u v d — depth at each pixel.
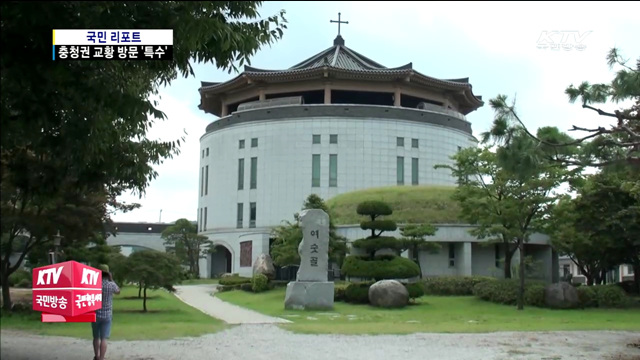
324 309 26.28
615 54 11.91
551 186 26.25
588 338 15.62
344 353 12.69
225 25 8.23
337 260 35.53
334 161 57.34
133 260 22.80
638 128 14.72
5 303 20.92
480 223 31.64
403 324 19.41
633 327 18.69
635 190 20.98
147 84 11.41
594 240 30.88
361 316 23.69
